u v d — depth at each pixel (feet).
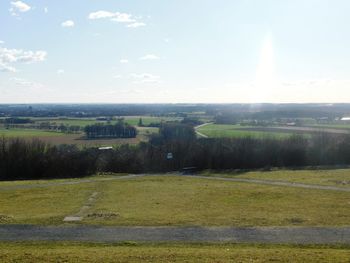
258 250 67.41
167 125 390.63
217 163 243.40
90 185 164.66
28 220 93.35
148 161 243.81
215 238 77.77
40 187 159.43
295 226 86.07
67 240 77.10
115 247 71.41
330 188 142.10
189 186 155.84
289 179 170.30
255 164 242.58
